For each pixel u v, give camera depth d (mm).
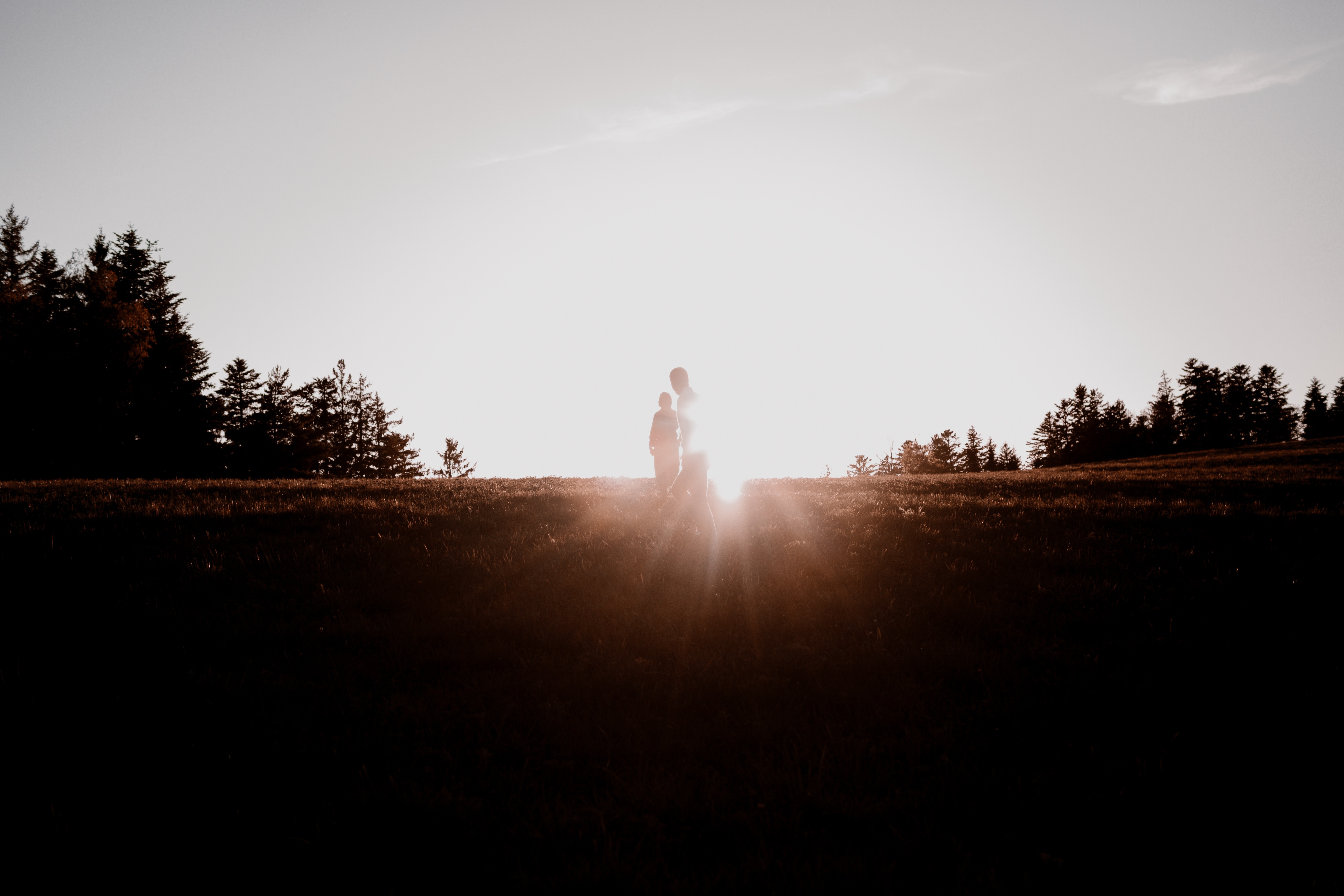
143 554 7723
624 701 4711
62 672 4855
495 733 4191
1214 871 2861
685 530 9414
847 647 5508
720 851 3191
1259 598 6457
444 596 6895
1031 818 3275
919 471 123875
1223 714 4273
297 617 6156
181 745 3973
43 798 3389
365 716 4395
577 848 3166
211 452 49344
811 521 10680
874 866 2924
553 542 8664
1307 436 110438
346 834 3160
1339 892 2695
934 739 4078
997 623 6059
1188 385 104312
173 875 2863
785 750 3934
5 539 7887
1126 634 5805
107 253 49375
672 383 9328
